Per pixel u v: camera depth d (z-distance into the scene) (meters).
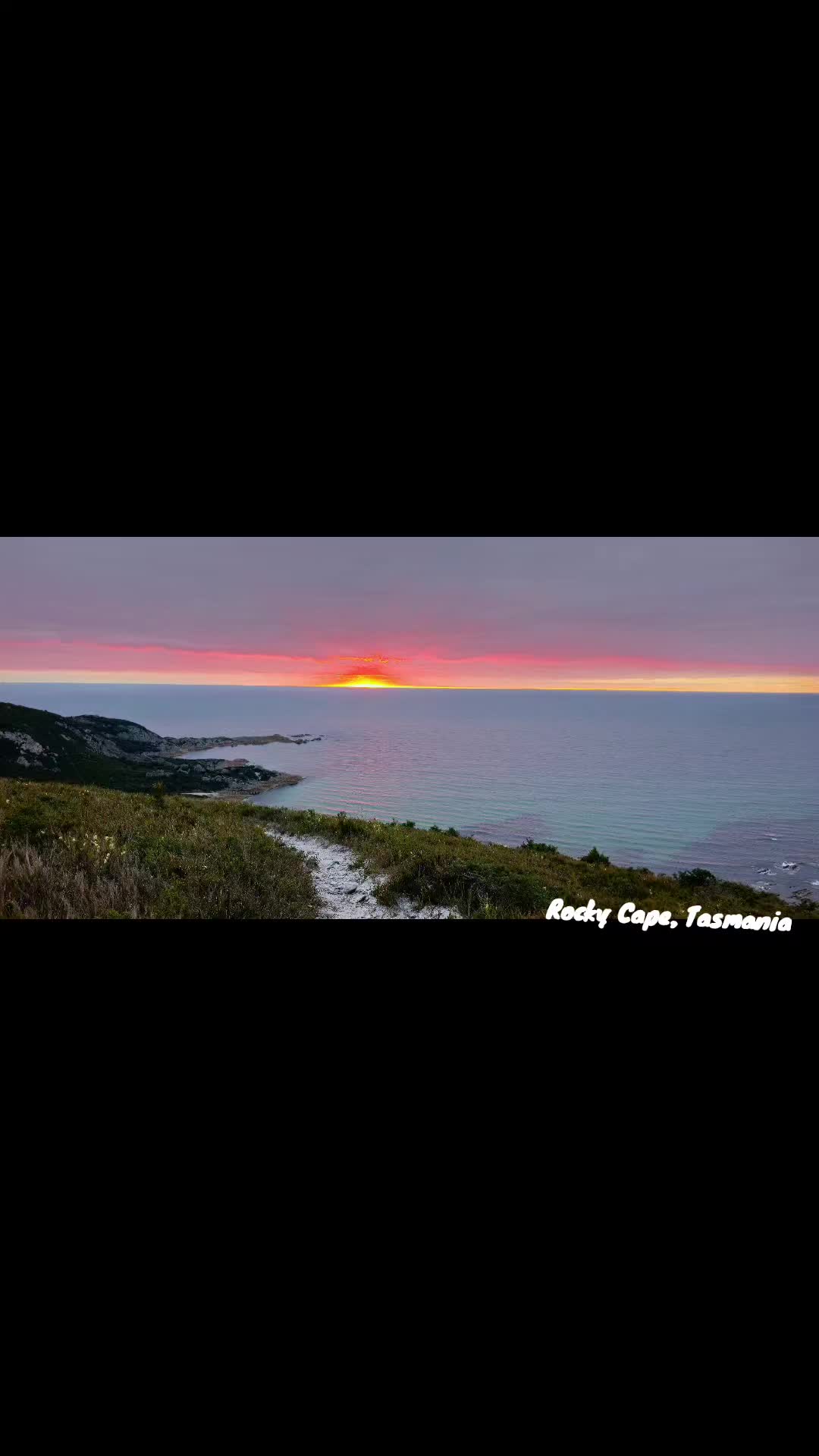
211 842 8.95
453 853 9.45
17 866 6.13
